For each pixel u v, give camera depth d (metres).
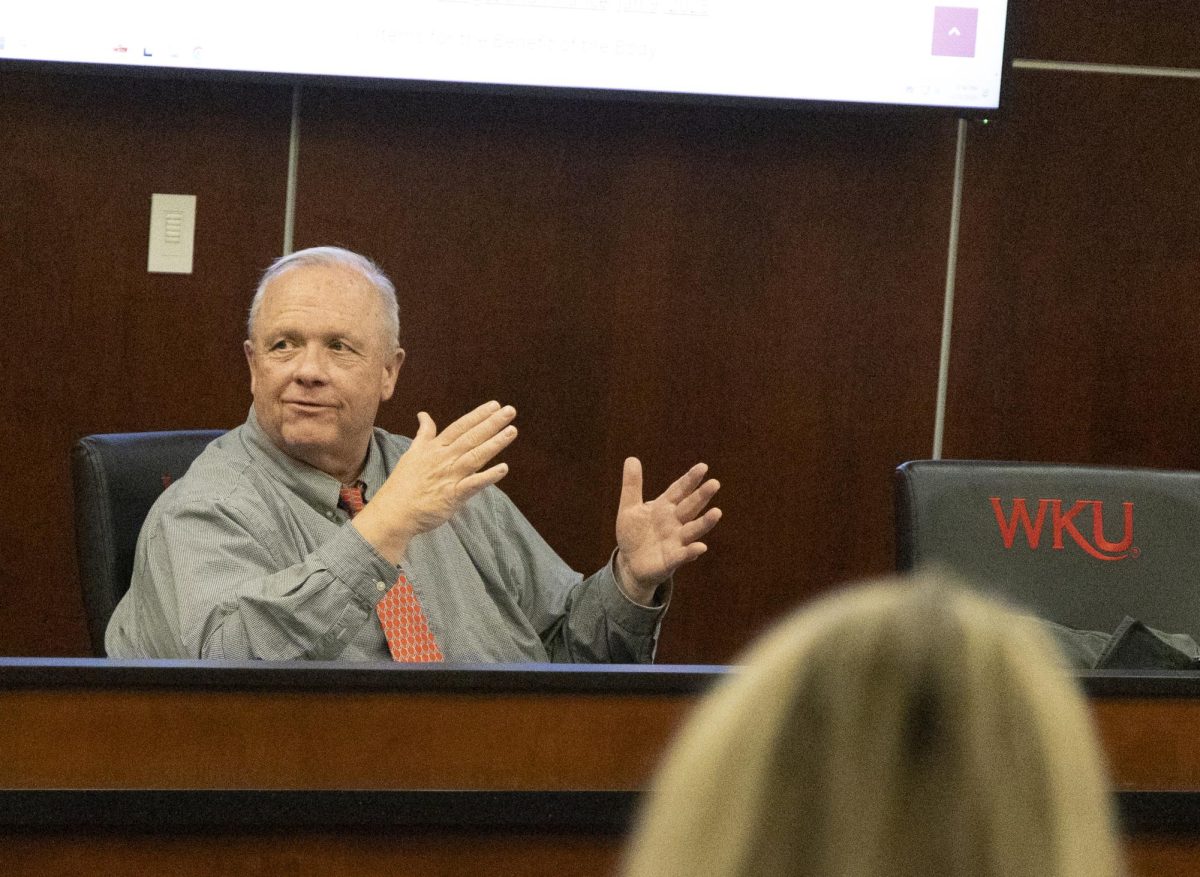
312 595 4.35
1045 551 5.18
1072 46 7.36
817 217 7.34
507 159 7.23
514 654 5.14
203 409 7.20
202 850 3.32
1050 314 7.45
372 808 3.33
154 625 4.66
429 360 7.25
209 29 6.82
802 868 0.99
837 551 7.46
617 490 7.37
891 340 7.40
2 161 7.04
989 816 0.98
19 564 7.18
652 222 7.30
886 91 7.02
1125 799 3.52
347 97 7.14
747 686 1.05
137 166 7.10
